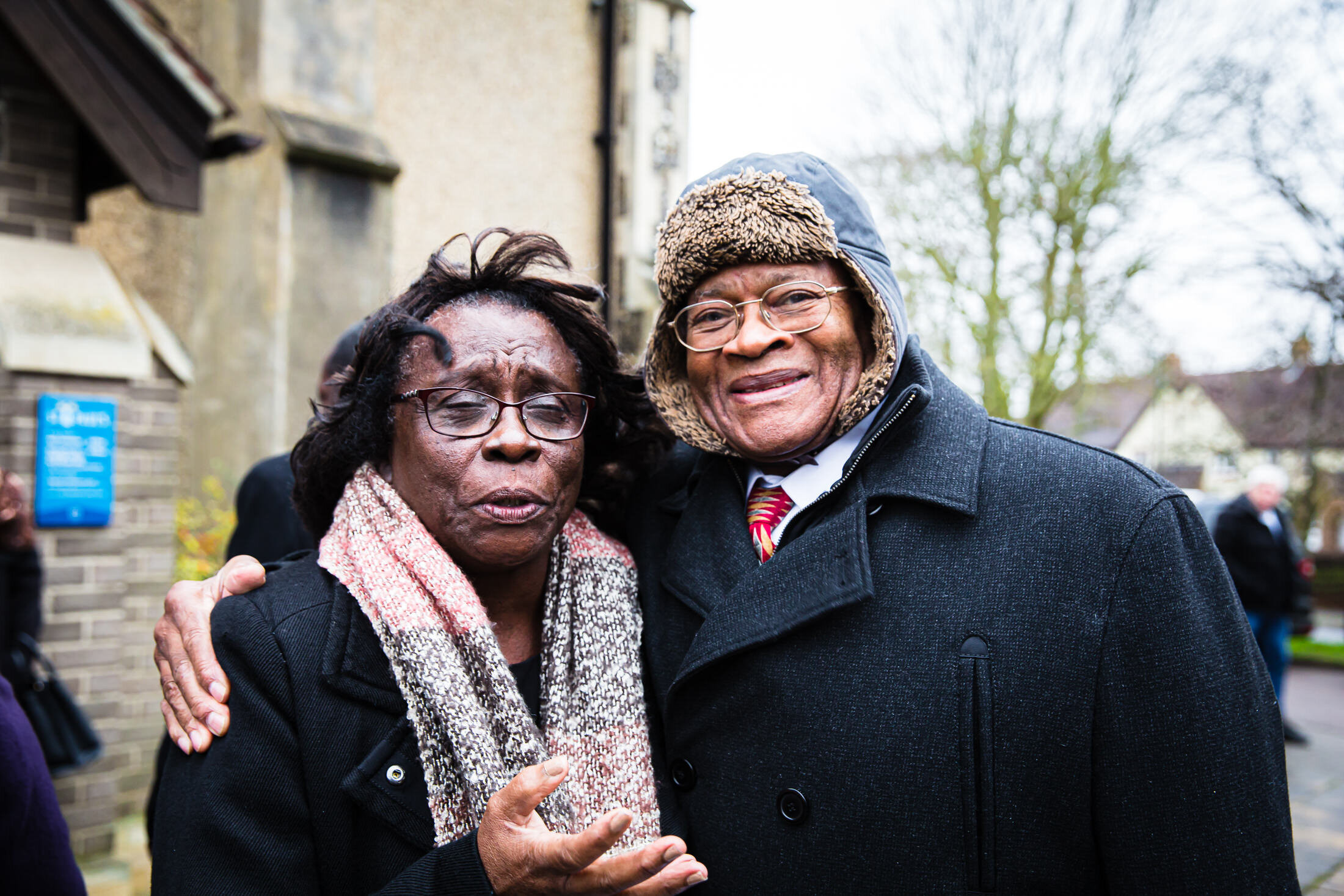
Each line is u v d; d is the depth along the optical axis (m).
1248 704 1.05
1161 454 20.80
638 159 7.52
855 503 1.21
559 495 1.18
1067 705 1.08
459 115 6.81
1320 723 6.77
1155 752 1.05
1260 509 5.68
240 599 1.18
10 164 3.18
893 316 1.20
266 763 1.07
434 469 1.15
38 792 1.41
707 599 1.26
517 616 1.30
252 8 5.27
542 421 1.17
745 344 1.20
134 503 3.48
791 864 1.13
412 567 1.14
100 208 5.05
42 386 3.13
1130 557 1.09
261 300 5.17
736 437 1.27
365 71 5.63
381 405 1.21
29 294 3.12
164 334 3.61
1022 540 1.14
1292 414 14.93
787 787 1.15
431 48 6.67
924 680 1.12
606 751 1.19
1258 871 1.01
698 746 1.24
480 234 1.23
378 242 5.52
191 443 5.51
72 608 3.16
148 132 3.24
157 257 5.34
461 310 1.19
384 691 1.12
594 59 7.58
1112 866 1.08
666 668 1.29
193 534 4.37
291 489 1.38
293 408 5.17
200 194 3.39
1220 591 1.10
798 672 1.17
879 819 1.10
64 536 3.16
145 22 3.17
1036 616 1.10
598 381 1.32
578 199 7.49
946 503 1.16
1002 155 9.89
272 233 5.14
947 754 1.09
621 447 1.44
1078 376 10.09
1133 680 1.06
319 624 1.15
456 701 1.06
